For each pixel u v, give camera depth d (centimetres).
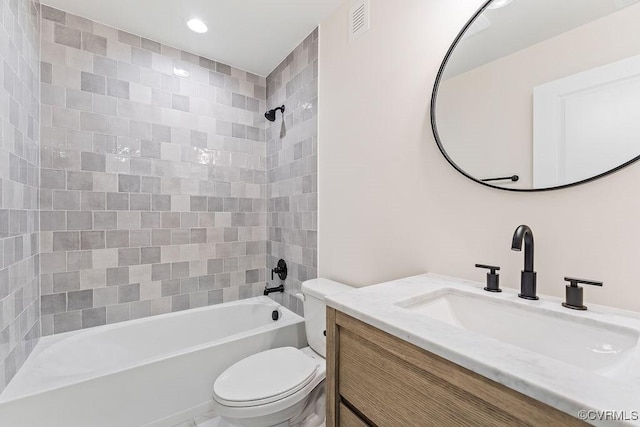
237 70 239
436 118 114
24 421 117
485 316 86
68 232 175
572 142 80
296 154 211
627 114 72
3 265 118
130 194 195
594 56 77
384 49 140
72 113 176
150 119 201
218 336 217
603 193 76
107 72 186
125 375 138
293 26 188
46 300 169
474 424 49
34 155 157
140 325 191
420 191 123
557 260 85
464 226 107
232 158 237
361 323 72
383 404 67
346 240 165
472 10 105
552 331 72
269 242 247
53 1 165
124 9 173
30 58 150
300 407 133
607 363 61
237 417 113
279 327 188
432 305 90
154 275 204
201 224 223
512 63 93
